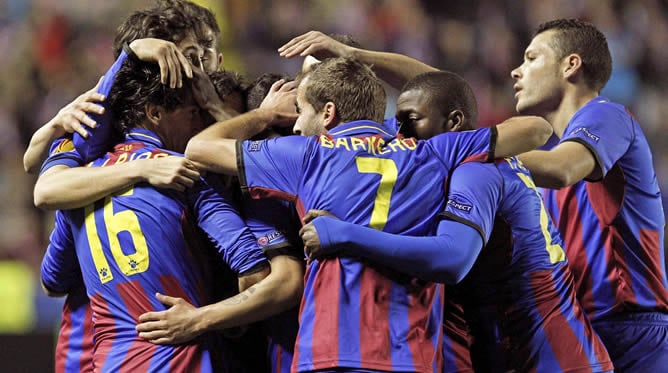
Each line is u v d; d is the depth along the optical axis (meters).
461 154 12.76
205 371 12.68
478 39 46.38
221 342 13.26
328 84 12.84
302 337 12.05
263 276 12.73
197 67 14.50
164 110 13.63
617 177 15.14
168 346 12.58
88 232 13.09
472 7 46.97
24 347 20.86
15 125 40.78
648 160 15.37
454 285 13.48
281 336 13.35
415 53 45.88
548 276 13.32
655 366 15.07
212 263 13.38
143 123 13.66
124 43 14.03
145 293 12.79
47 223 38.28
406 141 12.71
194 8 15.09
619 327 15.05
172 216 12.86
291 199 12.53
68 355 14.01
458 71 45.75
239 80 14.95
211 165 12.70
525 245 13.12
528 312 13.25
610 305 15.05
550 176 13.93
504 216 12.98
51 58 42.91
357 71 12.97
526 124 13.07
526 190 13.13
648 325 15.09
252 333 13.91
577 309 13.67
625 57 46.94
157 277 12.79
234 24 45.06
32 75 42.25
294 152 12.48
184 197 12.99
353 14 46.47
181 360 12.57
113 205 12.97
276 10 45.66
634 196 15.20
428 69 16.25
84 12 44.69
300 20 45.91
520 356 13.26
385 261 11.81
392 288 11.99
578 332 13.38
